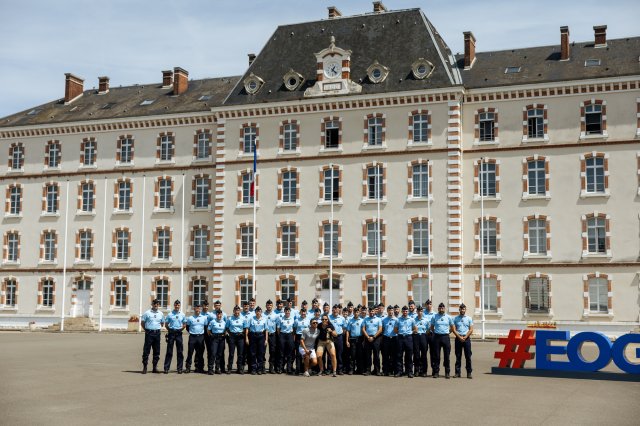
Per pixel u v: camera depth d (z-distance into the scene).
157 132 68.56
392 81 60.94
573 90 57.72
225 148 64.69
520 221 58.25
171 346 30.61
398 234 59.50
